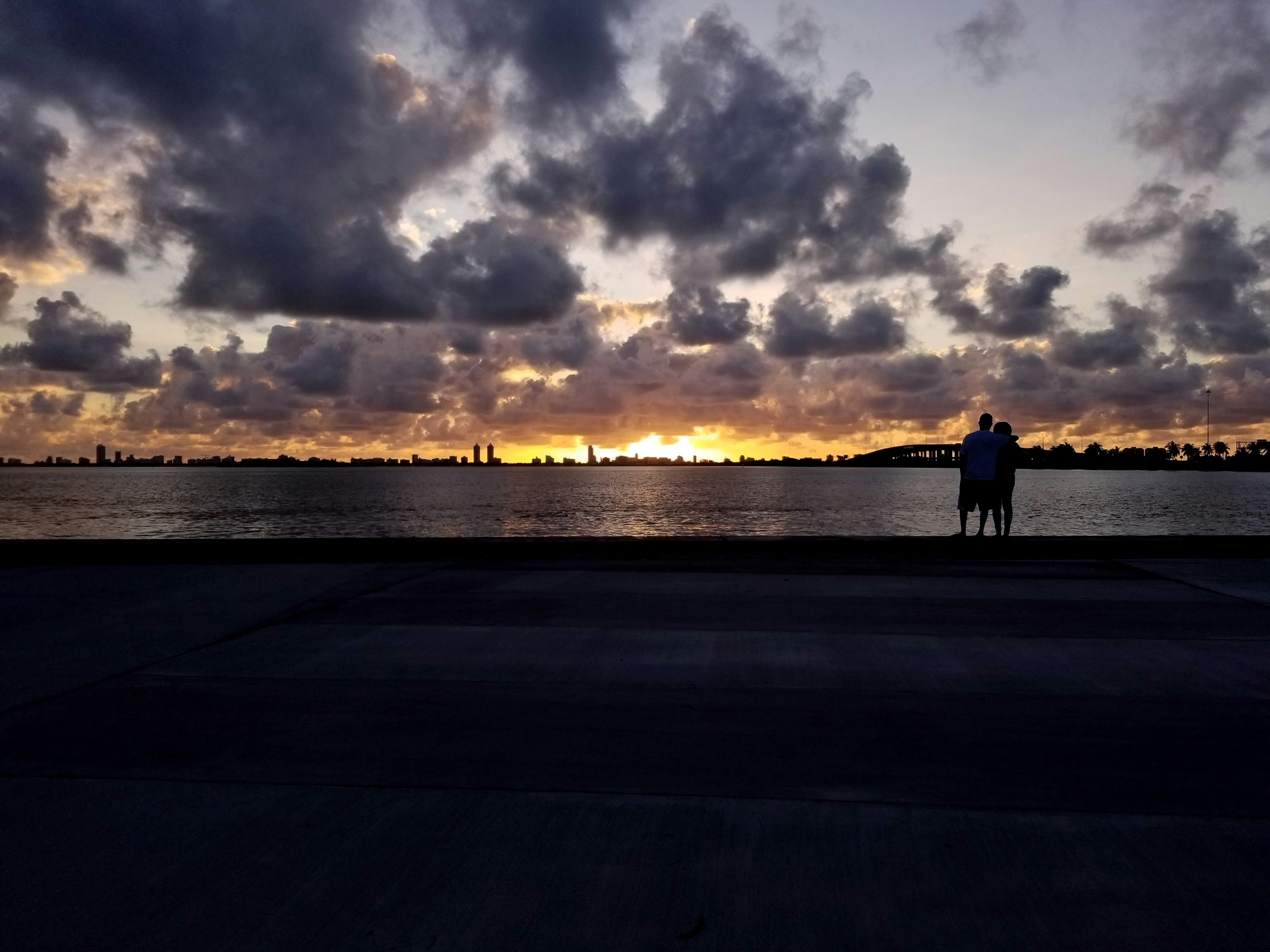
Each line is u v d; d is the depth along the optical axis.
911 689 5.45
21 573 10.84
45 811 3.61
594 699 5.27
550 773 4.04
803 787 3.84
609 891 2.92
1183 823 3.44
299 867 3.10
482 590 9.33
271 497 119.44
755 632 7.16
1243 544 12.12
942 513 72.19
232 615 8.02
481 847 3.26
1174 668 5.93
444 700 5.25
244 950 2.58
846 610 8.09
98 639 7.03
